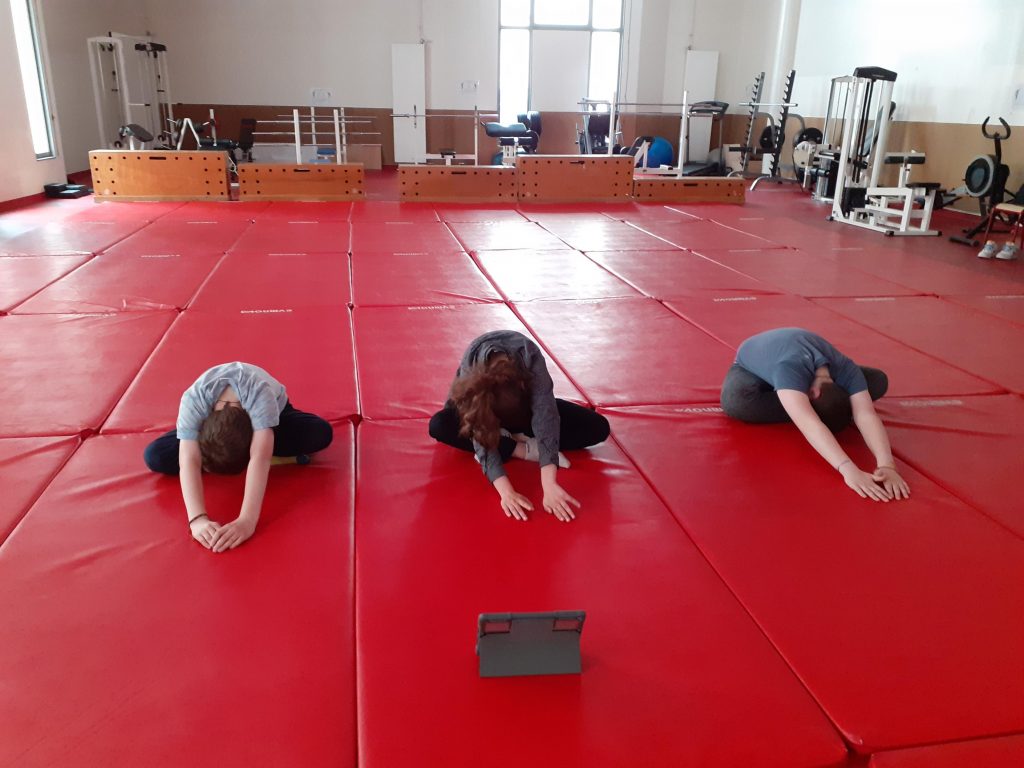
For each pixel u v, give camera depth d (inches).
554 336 146.0
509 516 82.3
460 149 530.3
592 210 328.2
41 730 53.4
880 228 284.7
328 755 52.1
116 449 95.8
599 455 97.2
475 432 78.2
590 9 512.7
